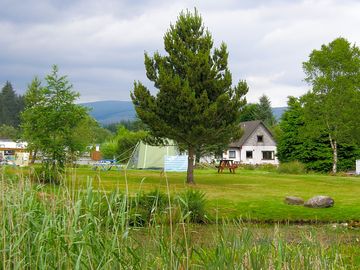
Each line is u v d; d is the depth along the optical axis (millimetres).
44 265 5559
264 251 6277
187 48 28531
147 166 46469
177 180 31203
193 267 5711
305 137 52156
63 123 23344
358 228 15039
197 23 28734
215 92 27969
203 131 26891
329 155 52688
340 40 51062
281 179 35906
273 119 118562
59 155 22484
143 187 22203
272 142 80250
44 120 22891
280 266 5941
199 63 27438
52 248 5793
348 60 50750
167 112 27531
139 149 47062
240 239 6273
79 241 5512
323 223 16172
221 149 60531
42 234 5773
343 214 17359
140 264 5668
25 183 7035
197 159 56844
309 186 29469
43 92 23734
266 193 24109
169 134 27672
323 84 49656
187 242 6020
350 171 52688
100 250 5625
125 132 86312
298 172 48250
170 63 28625
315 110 50375
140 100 28031
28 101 23922
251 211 17359
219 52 28328
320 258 6488
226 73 27906
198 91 27812
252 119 112375
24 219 6125
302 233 7297
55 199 6574
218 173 44781
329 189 27562
